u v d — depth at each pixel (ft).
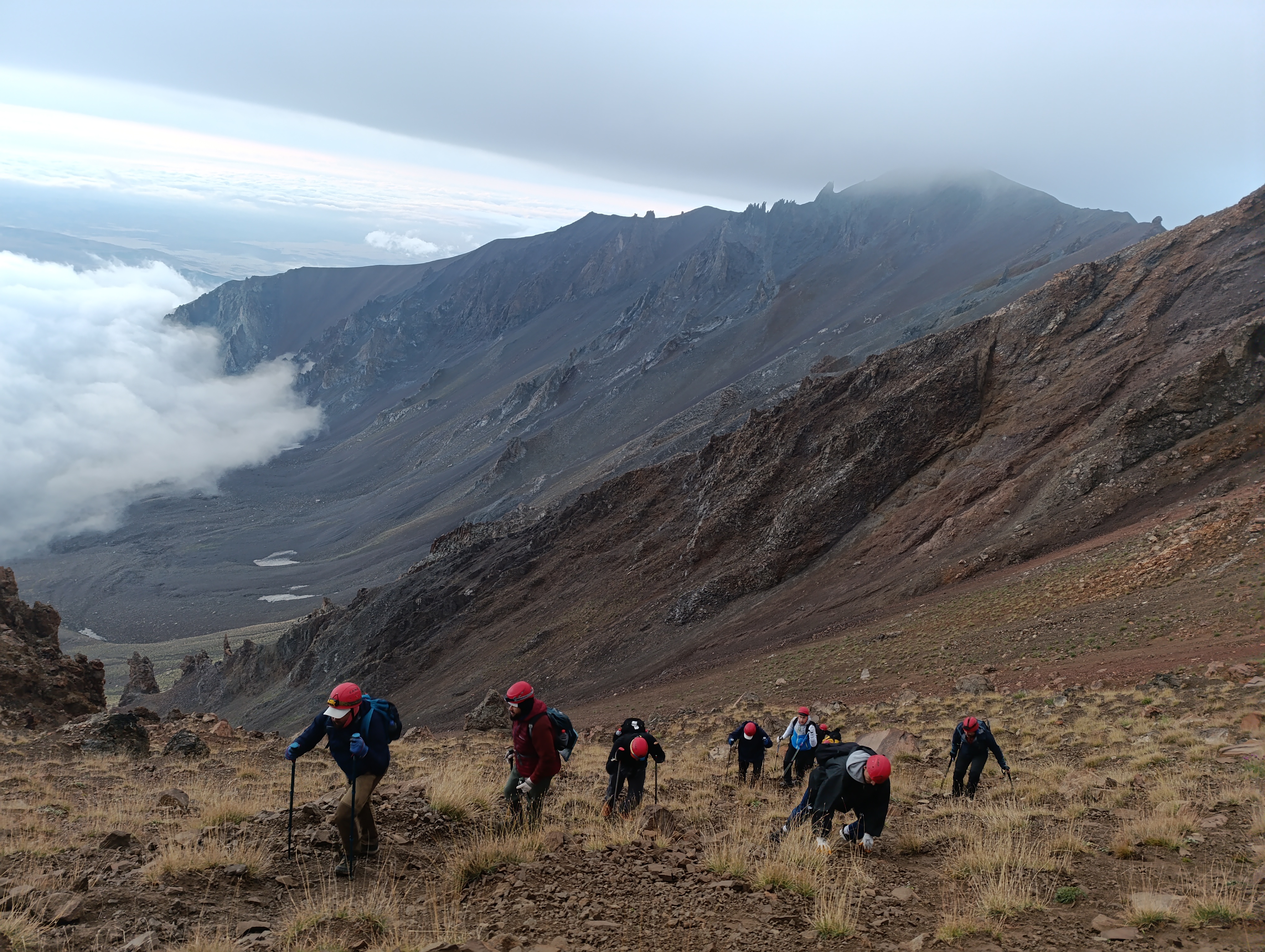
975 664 102.47
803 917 19.88
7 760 56.34
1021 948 17.81
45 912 17.47
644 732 33.35
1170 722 54.13
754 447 257.34
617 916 19.74
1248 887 20.62
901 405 217.56
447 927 17.88
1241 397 152.46
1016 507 168.04
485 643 259.19
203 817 27.09
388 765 23.35
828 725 81.46
